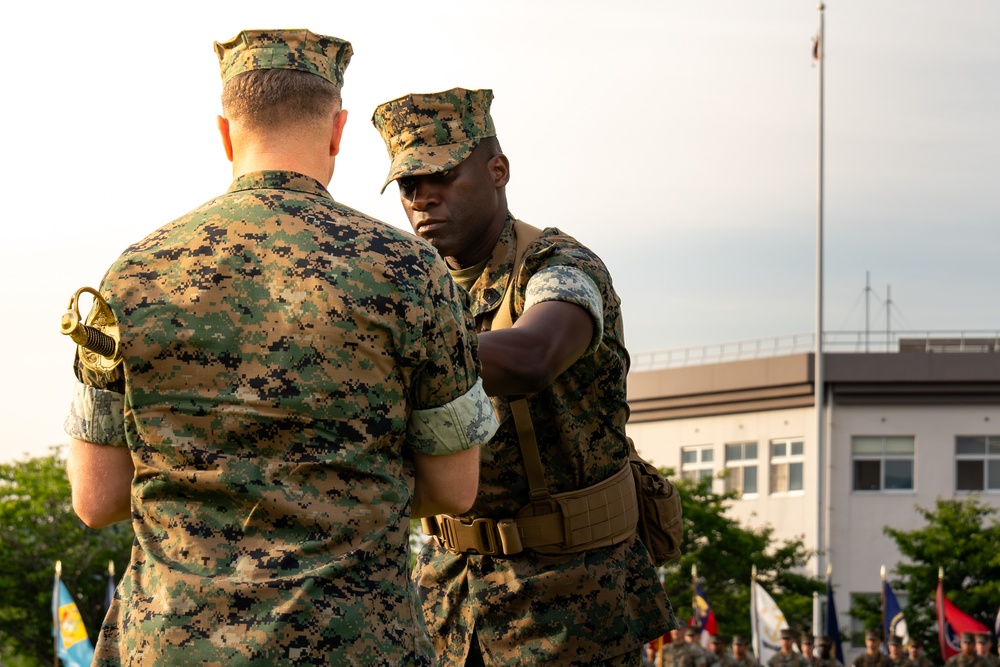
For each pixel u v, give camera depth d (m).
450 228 4.28
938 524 31.83
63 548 30.97
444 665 4.41
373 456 2.88
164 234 2.97
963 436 39.28
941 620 24.52
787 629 21.77
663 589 4.51
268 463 2.81
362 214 3.03
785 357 40.41
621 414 4.38
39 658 31.45
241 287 2.87
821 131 36.53
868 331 40.06
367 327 2.88
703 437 42.56
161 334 2.85
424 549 4.56
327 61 3.12
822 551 33.47
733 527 32.88
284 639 2.70
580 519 4.27
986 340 40.25
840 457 39.72
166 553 2.83
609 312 4.20
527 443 4.20
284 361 2.83
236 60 3.08
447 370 2.99
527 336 3.68
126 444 2.97
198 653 2.71
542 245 4.19
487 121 4.36
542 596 4.26
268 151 3.03
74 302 2.79
